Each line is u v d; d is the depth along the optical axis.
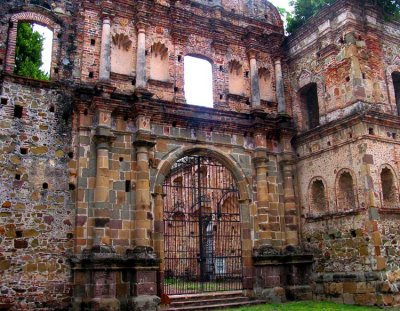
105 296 16.02
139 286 16.48
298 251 20.38
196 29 21.61
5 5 17.83
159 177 18.78
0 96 16.86
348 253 18.50
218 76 21.61
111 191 17.66
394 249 17.77
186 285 23.94
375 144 18.69
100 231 16.64
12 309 15.44
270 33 23.36
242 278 19.75
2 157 16.44
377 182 18.23
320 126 20.55
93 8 19.39
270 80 23.12
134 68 19.61
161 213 18.47
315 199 20.97
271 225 20.75
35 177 16.83
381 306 16.66
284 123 21.97
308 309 16.55
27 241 16.17
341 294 18.45
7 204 16.14
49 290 16.11
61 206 16.98
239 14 23.28
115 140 18.20
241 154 21.02
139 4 19.97
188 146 19.78
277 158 21.86
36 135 17.20
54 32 18.56
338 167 19.58
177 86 20.41
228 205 26.61
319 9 21.42
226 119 20.97
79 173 17.28
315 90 23.23
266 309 16.75
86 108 17.95
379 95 19.77
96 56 19.00
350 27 20.05
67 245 16.75
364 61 19.86
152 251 17.31
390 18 21.34
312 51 22.16
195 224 28.97
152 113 18.73
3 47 17.45
